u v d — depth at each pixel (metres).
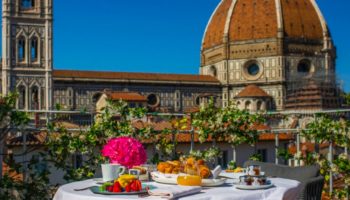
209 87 148.88
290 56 149.62
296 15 154.75
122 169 8.64
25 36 107.38
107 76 132.00
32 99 108.00
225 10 161.50
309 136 15.06
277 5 153.50
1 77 114.12
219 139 15.71
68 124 16.48
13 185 12.09
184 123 14.88
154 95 138.75
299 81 138.00
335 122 14.46
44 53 109.06
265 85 149.00
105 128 13.64
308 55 152.50
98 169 12.67
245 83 150.75
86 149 13.34
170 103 140.88
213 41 161.62
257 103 138.88
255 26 152.75
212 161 15.16
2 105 11.47
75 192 7.64
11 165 12.45
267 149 39.50
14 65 106.62
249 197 7.55
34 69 108.00
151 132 14.45
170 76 142.88
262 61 150.25
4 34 106.00
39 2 108.56
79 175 13.26
